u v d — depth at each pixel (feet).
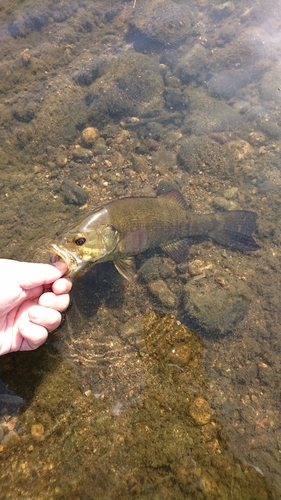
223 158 1.86
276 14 2.67
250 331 1.40
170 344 1.26
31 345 1.04
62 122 1.89
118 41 2.39
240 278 1.52
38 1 2.46
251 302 1.48
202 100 2.16
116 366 1.17
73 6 2.49
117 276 1.42
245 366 1.32
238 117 2.15
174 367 1.20
